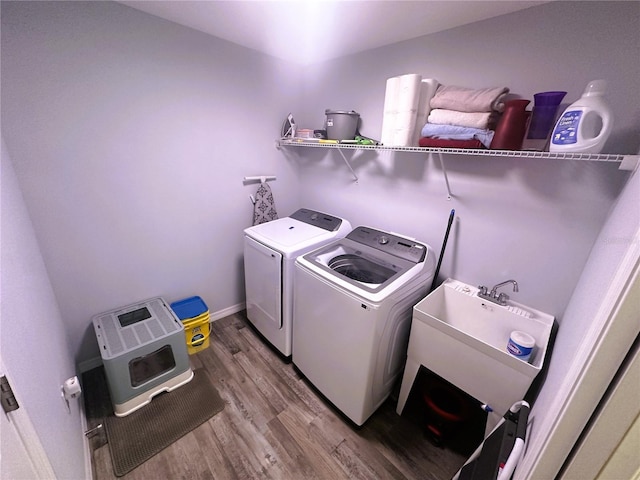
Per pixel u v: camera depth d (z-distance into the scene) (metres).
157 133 1.70
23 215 1.21
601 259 0.80
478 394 1.23
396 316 1.39
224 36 1.77
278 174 2.45
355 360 1.37
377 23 1.44
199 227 2.08
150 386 1.59
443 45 1.47
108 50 1.43
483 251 1.53
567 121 0.95
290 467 1.32
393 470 1.33
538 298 1.38
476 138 1.22
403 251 1.63
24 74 1.24
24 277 0.92
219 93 1.90
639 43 0.96
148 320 1.74
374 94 1.85
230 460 1.34
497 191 1.41
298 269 1.60
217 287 2.34
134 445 1.37
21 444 0.55
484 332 1.52
